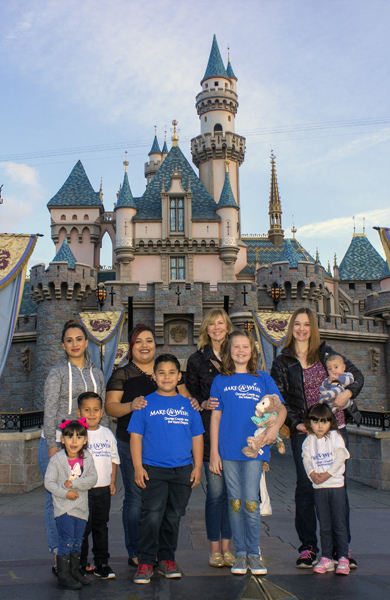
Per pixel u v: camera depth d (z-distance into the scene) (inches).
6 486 450.0
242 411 209.6
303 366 231.3
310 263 1332.4
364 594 173.8
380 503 375.2
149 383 229.8
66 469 192.2
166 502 203.0
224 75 2143.2
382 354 1325.0
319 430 206.4
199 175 2167.8
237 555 200.2
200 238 1598.2
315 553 209.3
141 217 1606.8
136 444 202.7
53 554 228.2
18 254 398.3
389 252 523.5
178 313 1210.0
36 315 1299.2
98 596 175.2
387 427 482.9
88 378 223.9
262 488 280.8
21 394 1284.4
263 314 778.2
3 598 172.4
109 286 1223.5
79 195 1941.4
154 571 203.6
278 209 2659.9
